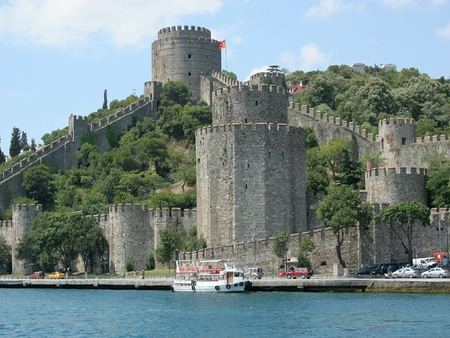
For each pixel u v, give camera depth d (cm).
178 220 15438
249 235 14100
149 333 9012
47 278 15100
